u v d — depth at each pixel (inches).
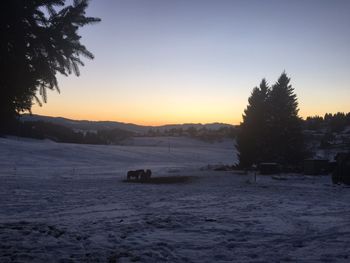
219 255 339.3
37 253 314.0
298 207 743.1
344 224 527.2
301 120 2159.2
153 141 7529.5
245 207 742.5
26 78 241.1
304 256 332.2
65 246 352.2
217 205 775.1
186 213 645.9
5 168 2161.7
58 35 236.4
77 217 594.2
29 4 225.1
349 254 336.8
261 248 373.4
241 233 460.4
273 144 2130.9
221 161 4077.3
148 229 480.7
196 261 316.2
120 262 299.3
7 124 266.2
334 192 1082.1
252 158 2178.9
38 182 1343.5
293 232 466.6
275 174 1793.8
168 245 383.9
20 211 665.0
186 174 1887.3
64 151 3624.5
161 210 689.0
